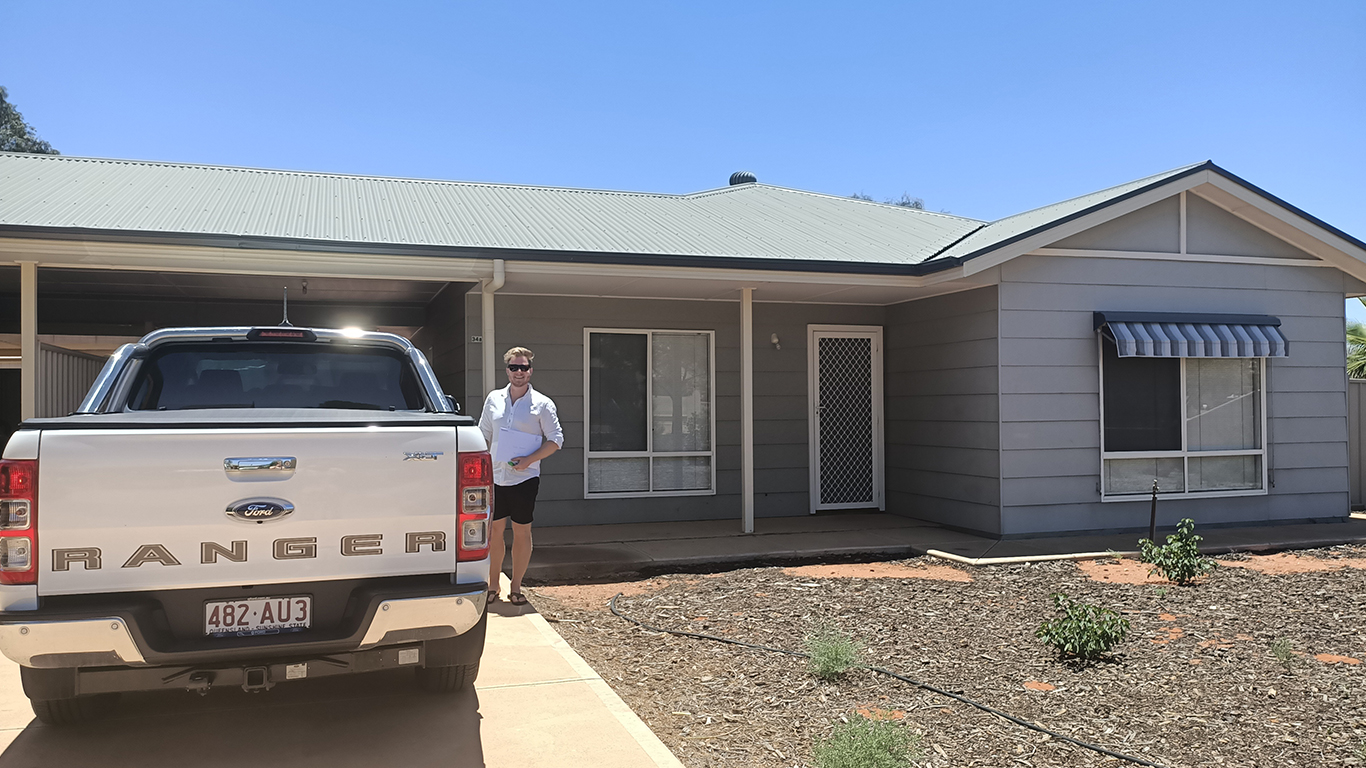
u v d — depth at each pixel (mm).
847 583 7746
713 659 5594
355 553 3703
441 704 4504
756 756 4086
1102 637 5496
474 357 10125
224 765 3764
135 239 7352
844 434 12008
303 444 3648
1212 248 10727
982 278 9797
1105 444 10266
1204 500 10672
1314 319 11195
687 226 11141
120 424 3482
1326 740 4297
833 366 11977
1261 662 5477
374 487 3727
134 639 3414
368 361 5164
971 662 5488
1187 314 10477
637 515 11047
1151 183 9859
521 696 4629
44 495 3389
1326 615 6594
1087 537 10047
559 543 9547
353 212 10078
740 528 10555
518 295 10531
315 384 5066
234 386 4957
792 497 11742
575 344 10773
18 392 14094
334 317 12742
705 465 11375
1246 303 10852
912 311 11500
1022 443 9914
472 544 3850
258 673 3609
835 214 12891
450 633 3820
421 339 13531
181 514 3512
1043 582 7777
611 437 10977
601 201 12789
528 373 6453
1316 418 11172
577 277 9117
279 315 12500
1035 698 4859
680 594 7387
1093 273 10219
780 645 5883
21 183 9750
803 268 9328
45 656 3373
